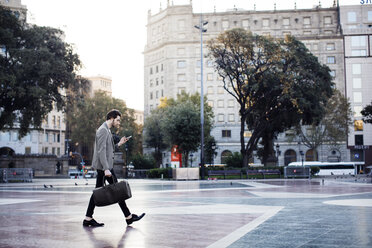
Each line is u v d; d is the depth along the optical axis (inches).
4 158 1897.1
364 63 2928.2
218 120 3048.7
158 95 3280.0
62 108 1432.1
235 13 3085.6
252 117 1657.2
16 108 1350.9
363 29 2933.1
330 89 1549.0
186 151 1669.5
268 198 488.4
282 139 2974.9
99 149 236.7
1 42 1231.5
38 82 1262.3
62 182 1171.3
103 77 5009.8
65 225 251.4
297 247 180.5
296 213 314.5
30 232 224.1
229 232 224.7
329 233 218.8
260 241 195.3
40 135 2979.8
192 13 3139.8
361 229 232.7
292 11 3053.6
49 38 1327.5
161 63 3245.6
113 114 247.8
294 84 1433.3
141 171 1798.7
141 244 189.3
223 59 1460.4
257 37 1411.2
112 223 260.4
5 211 340.2
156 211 336.5
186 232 224.7
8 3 2731.3
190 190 690.8
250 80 1416.1
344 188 727.1
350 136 2893.7
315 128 2233.0
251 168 1460.4
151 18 3427.7
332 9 3043.8
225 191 655.8
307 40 2970.0
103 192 230.8
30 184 1007.6
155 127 2405.3
